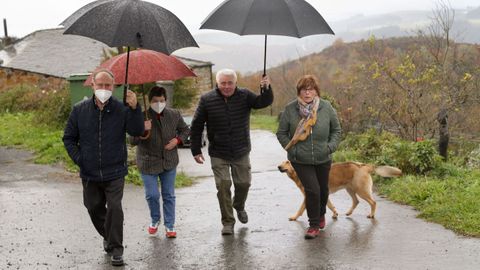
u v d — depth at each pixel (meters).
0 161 12.76
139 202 8.66
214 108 6.47
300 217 7.53
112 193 5.46
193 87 28.55
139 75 5.89
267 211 7.92
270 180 10.70
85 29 5.35
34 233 6.77
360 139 13.22
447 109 12.43
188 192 9.71
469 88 12.81
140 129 5.47
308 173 6.41
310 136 6.35
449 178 9.20
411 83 12.97
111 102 5.42
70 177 10.84
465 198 7.54
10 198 8.84
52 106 17.38
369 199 7.28
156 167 6.44
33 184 10.09
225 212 6.61
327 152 6.40
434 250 5.85
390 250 5.90
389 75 13.27
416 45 14.01
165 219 6.57
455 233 6.46
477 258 5.56
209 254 5.90
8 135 16.17
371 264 5.46
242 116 6.57
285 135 6.51
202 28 6.19
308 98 6.39
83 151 5.40
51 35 32.25
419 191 8.22
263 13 5.96
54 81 27.52
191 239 6.48
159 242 6.37
